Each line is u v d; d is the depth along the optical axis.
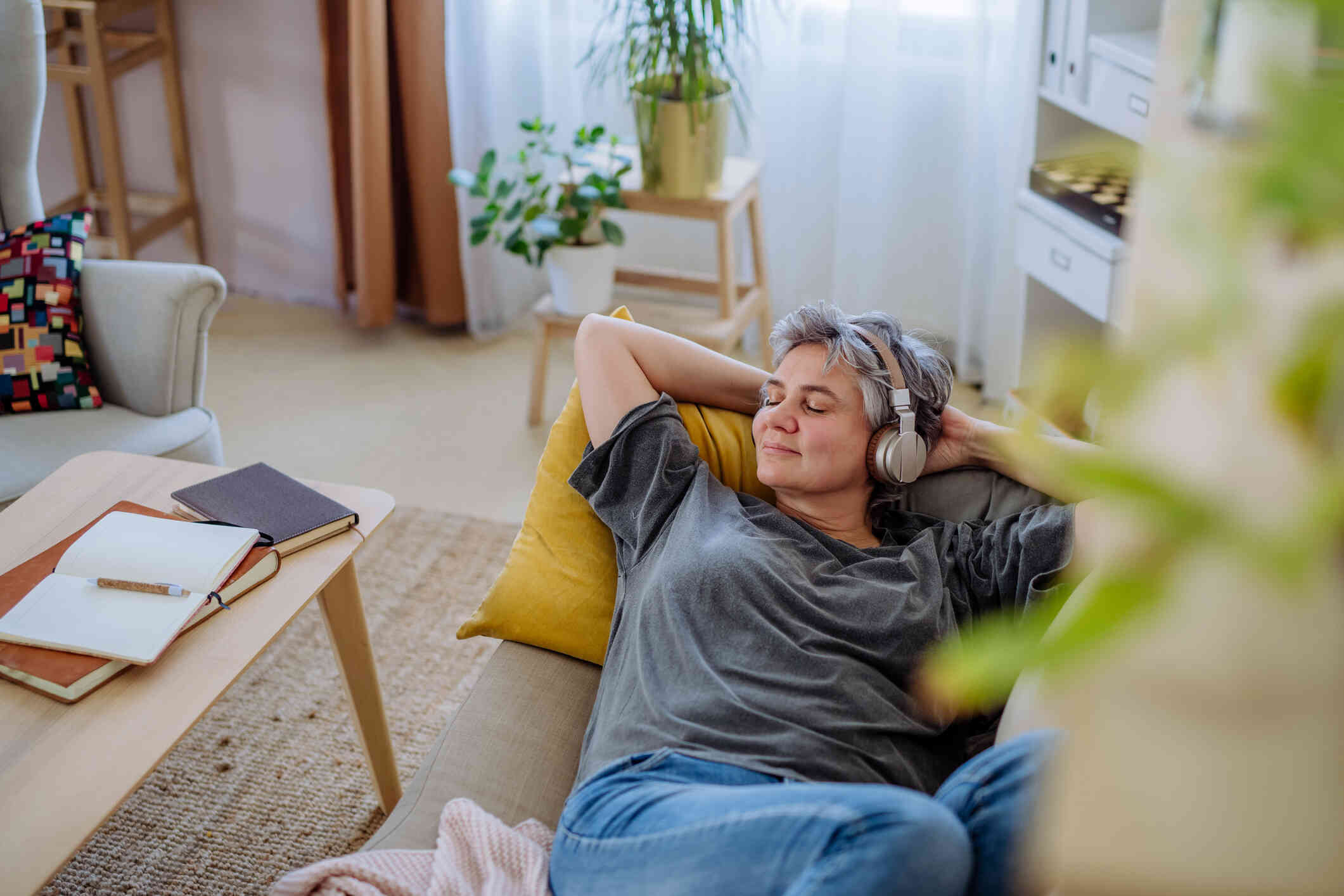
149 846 1.65
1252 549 0.24
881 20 2.72
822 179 3.00
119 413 2.06
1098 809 0.31
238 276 3.50
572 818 1.17
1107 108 2.19
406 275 3.32
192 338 2.07
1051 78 2.38
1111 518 0.27
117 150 3.00
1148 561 0.26
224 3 3.12
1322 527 0.24
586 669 1.50
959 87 2.82
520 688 1.45
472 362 3.16
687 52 2.48
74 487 1.63
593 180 2.65
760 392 1.56
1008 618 1.35
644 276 3.01
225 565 1.37
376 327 3.33
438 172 3.06
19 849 1.06
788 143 2.96
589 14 2.99
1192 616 0.28
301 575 1.44
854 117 2.84
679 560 1.35
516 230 2.76
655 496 1.45
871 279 3.01
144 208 3.37
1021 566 1.34
